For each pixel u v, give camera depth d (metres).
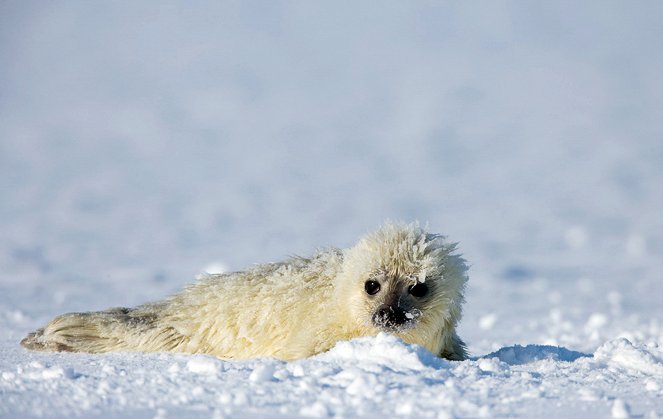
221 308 22.95
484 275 60.53
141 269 60.50
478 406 14.95
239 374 17.11
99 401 14.90
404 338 22.12
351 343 18.69
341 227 92.88
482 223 100.12
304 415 14.15
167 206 117.44
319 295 22.52
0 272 57.47
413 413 14.36
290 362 18.34
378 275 21.92
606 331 32.38
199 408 14.54
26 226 92.31
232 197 129.00
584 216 108.62
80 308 38.47
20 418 13.78
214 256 69.62
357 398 15.27
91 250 74.19
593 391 16.62
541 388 16.62
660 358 20.61
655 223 101.31
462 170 167.12
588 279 59.88
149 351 23.08
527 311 42.41
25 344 23.33
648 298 49.16
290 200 124.56
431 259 22.11
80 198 125.06
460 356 23.97
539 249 79.69
